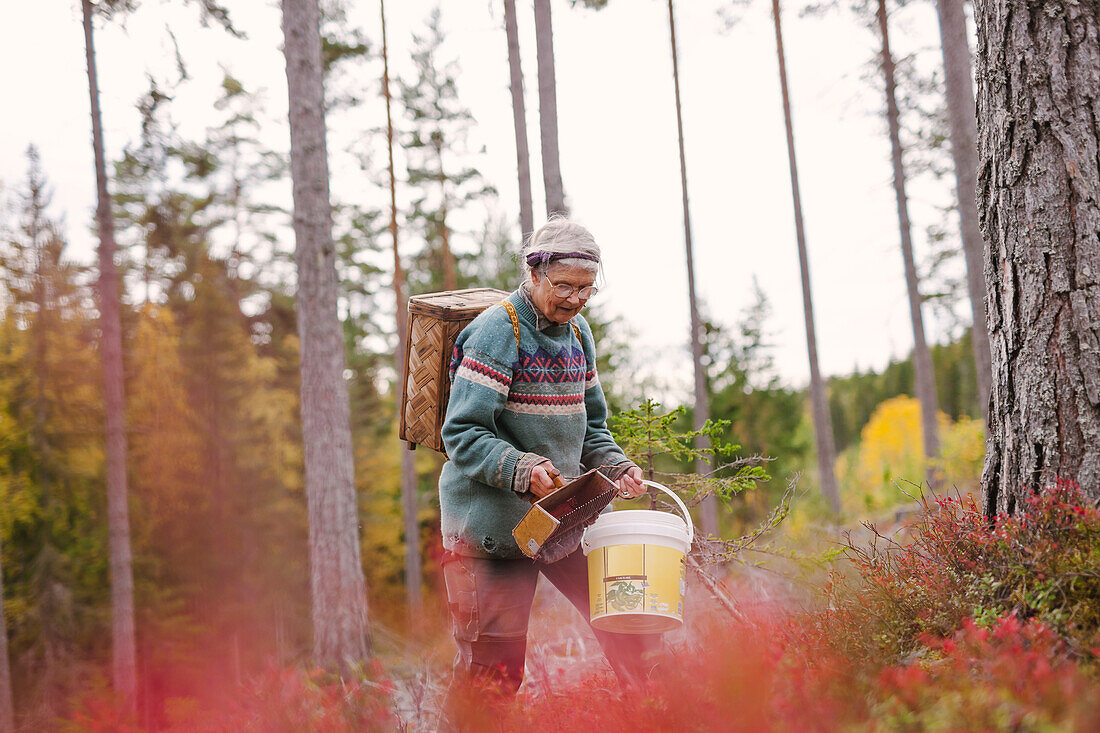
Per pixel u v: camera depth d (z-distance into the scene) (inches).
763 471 173.8
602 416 120.9
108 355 613.9
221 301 954.7
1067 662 75.8
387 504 1036.5
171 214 926.4
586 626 195.3
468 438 103.3
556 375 108.9
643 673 106.1
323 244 392.8
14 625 780.0
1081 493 96.0
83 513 855.7
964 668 77.5
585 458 118.0
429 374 114.7
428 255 932.6
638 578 101.3
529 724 92.8
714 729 74.1
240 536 890.1
